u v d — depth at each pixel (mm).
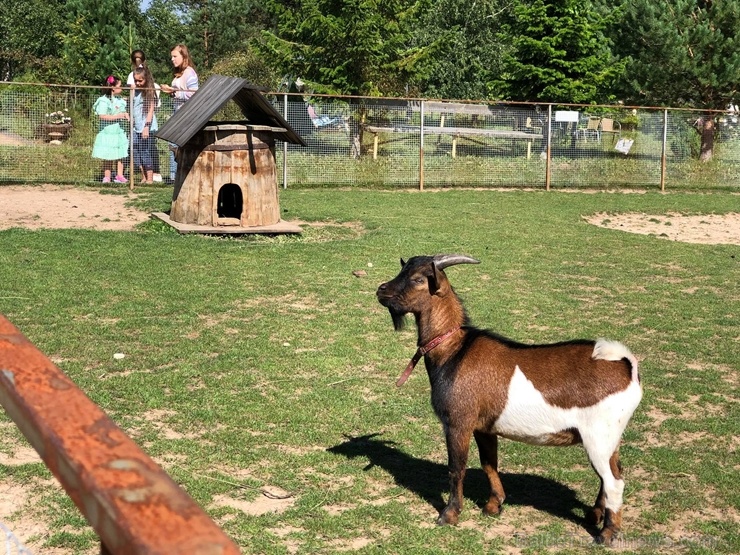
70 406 1011
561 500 4121
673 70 19406
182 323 6664
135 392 5184
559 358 3582
